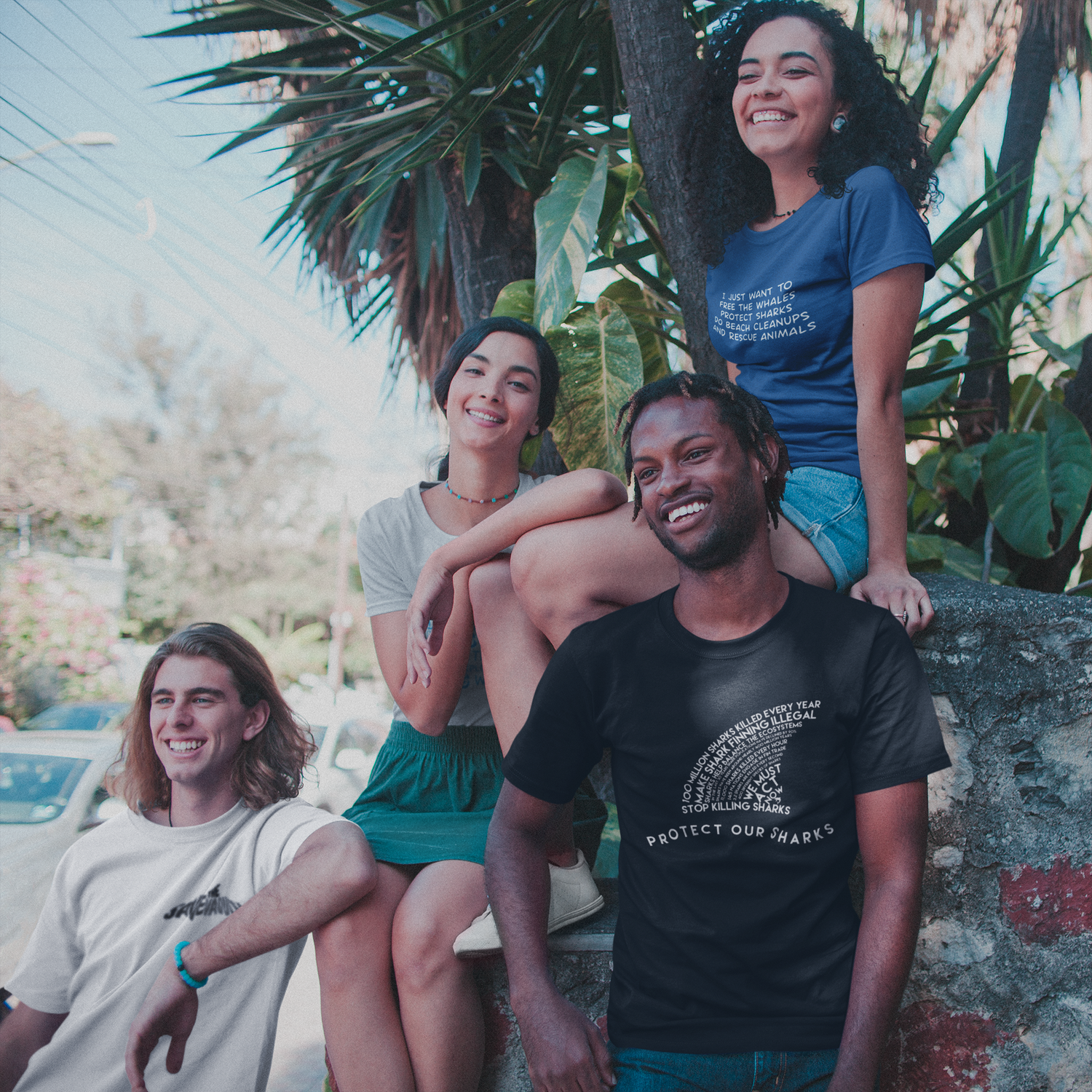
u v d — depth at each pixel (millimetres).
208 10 3812
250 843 1576
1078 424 2811
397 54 2945
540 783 1328
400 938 1418
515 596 1569
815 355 1666
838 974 1170
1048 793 1520
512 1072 1501
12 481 15484
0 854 3828
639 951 1229
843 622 1229
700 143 1891
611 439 2369
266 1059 1491
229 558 26500
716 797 1196
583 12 2980
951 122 2938
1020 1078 1489
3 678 10859
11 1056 1541
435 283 4449
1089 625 1510
